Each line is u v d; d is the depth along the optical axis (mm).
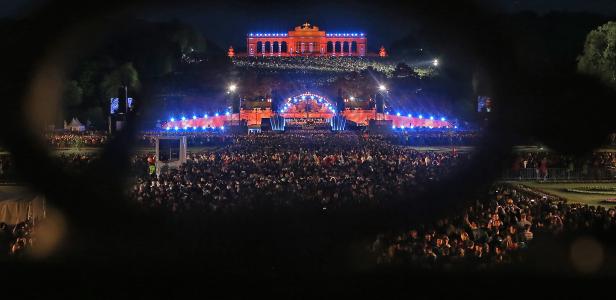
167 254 24734
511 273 26656
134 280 23500
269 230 26625
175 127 199500
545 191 71438
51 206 24516
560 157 85312
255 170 70062
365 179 58875
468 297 24625
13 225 42719
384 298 23938
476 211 38562
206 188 51250
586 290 25484
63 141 124375
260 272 24344
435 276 25734
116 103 154125
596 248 31672
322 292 24031
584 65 133000
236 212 31203
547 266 27984
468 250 31094
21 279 24406
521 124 27031
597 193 70812
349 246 25938
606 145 90625
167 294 23172
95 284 23859
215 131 188750
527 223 37531
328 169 71562
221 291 23734
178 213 32031
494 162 27250
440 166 69500
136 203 26391
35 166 24000
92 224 24781
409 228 27156
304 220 27047
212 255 24734
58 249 25516
